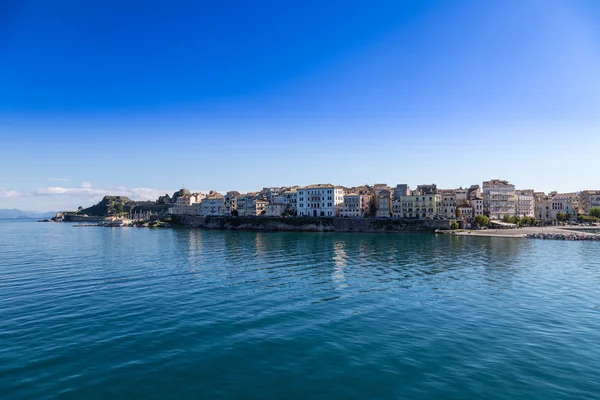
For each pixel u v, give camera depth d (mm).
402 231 181625
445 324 36375
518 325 35938
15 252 94750
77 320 37062
